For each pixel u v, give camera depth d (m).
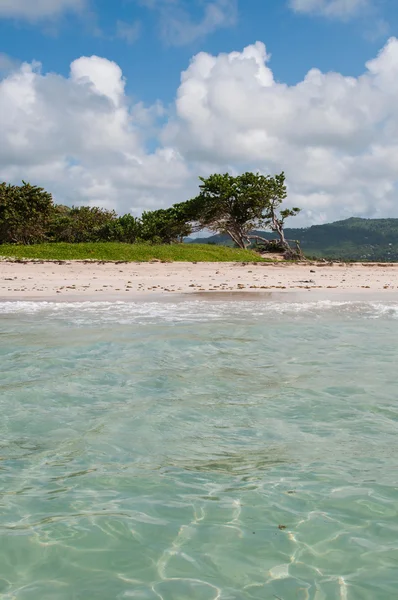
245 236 59.41
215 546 3.40
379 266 36.28
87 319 11.93
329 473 4.39
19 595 2.96
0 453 4.83
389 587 3.02
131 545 3.42
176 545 3.42
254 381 7.12
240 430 5.37
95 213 79.62
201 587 3.02
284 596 2.95
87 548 3.38
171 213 63.91
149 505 3.90
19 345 9.08
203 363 8.08
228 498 4.00
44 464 4.61
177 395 6.52
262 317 12.38
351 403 6.19
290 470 4.45
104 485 4.21
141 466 4.56
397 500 3.94
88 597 2.94
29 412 5.89
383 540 3.47
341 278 25.75
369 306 14.41
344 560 3.26
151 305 14.49
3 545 3.41
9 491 4.12
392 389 6.74
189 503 3.93
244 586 3.04
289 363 8.09
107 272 25.64
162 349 8.95
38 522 3.68
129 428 5.43
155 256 34.03
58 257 31.80
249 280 23.83
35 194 58.88
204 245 41.44
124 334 10.12
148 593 2.97
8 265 26.33
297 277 25.94
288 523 3.65
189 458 4.72
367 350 8.98
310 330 10.71
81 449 4.92
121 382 7.06
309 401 6.27
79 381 7.07
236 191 55.66
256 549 3.37
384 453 4.79
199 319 12.02
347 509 3.82
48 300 15.54
